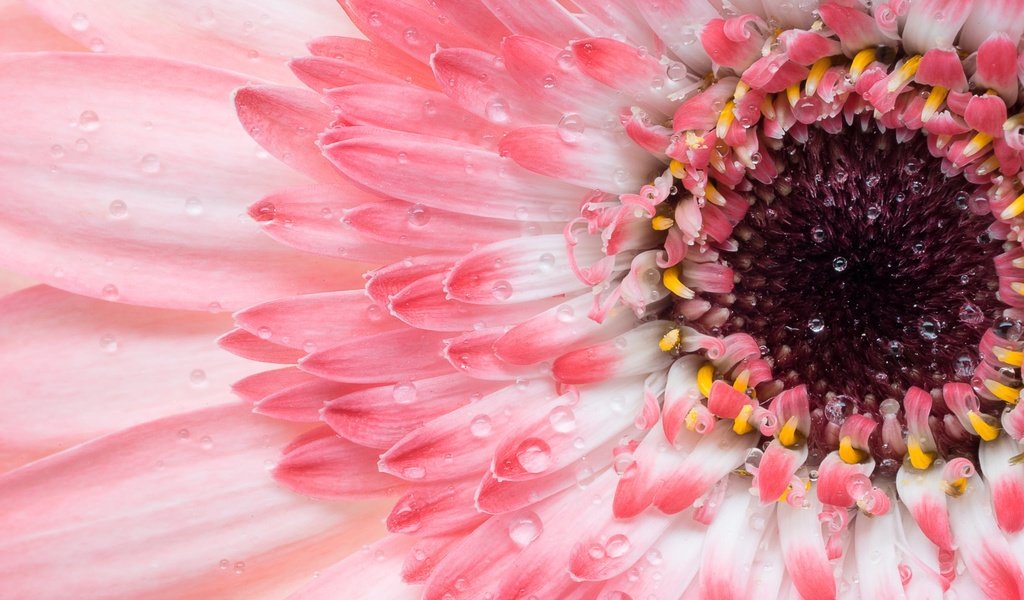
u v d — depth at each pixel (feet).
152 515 0.43
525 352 0.43
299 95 0.43
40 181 0.43
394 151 0.42
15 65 0.43
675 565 0.43
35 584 0.43
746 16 0.42
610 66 0.42
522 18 0.42
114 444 0.43
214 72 0.43
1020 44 0.42
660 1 0.42
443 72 0.42
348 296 0.43
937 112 0.43
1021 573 0.43
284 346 0.43
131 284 0.43
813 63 0.43
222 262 0.43
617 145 0.43
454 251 0.43
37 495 0.43
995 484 0.43
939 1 0.42
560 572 0.43
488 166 0.43
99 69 0.43
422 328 0.43
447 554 0.43
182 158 0.43
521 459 0.43
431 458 0.42
